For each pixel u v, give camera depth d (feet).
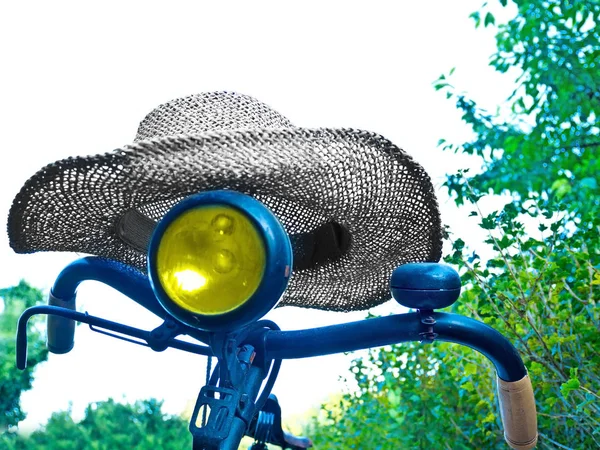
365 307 5.24
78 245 4.76
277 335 4.43
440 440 10.66
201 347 4.26
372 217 4.39
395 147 4.04
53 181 4.02
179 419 19.30
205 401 3.81
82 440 17.99
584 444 8.64
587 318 8.94
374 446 12.21
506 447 9.62
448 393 11.24
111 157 3.73
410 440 11.46
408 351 11.55
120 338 4.45
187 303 3.48
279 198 4.63
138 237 4.84
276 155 3.77
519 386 4.41
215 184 3.73
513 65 15.94
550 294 8.69
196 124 4.32
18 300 18.12
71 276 5.18
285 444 4.94
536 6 15.62
